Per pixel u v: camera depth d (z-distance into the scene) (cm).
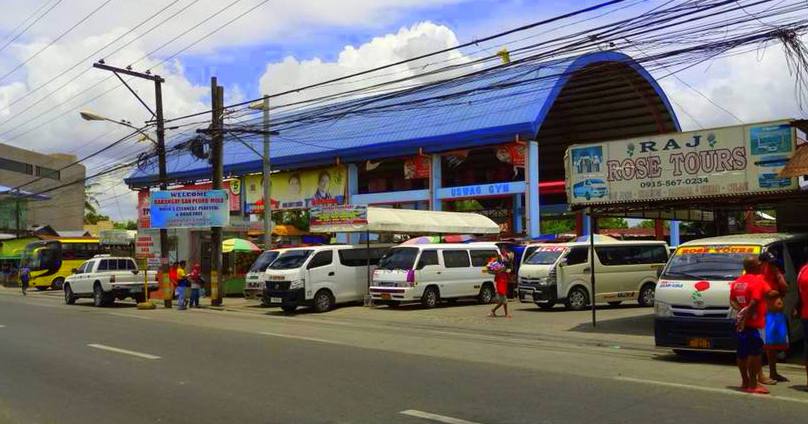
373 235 3647
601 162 1459
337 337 1430
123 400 811
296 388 866
